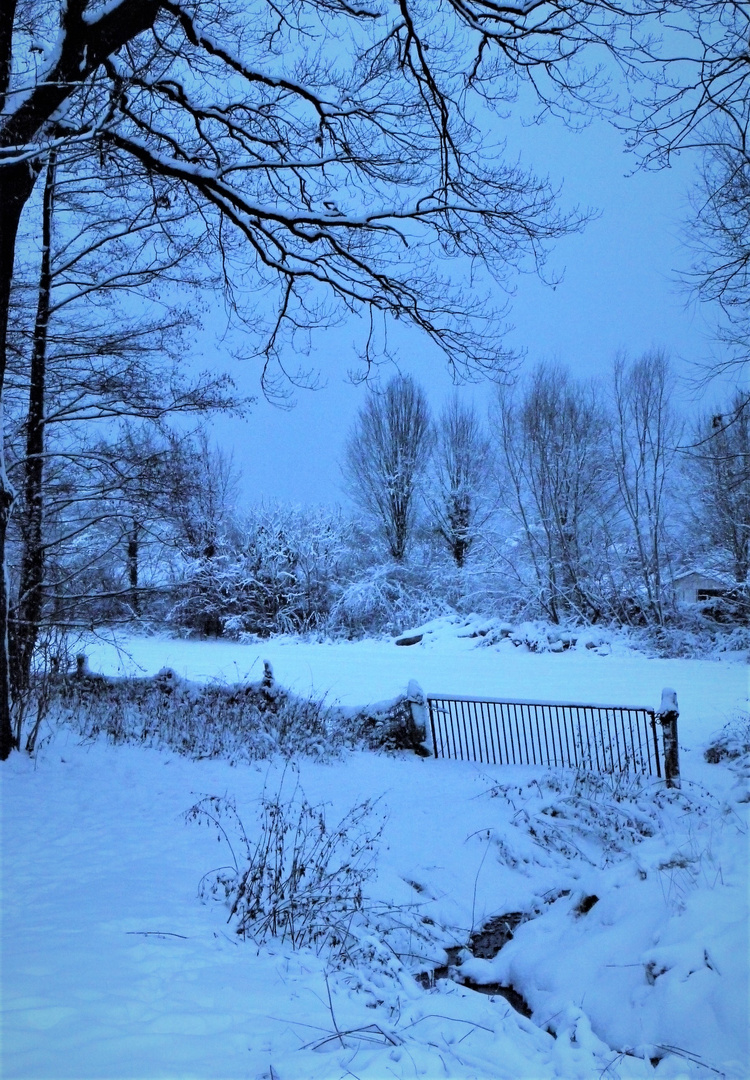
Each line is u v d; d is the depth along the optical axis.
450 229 10.56
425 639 31.80
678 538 33.22
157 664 25.69
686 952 4.68
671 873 6.03
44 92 7.52
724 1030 4.01
